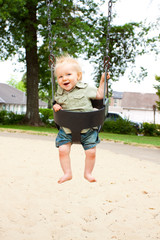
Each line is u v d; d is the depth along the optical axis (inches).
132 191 213.3
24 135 530.6
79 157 339.0
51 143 438.3
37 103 806.5
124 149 436.5
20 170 258.4
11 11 616.4
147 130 862.5
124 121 826.8
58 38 636.7
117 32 757.9
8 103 1927.9
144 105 2084.2
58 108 108.0
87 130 111.2
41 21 685.9
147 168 300.0
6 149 360.5
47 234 141.1
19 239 134.4
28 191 202.4
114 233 145.5
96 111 107.2
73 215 165.5
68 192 205.5
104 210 175.2
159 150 456.4
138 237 141.3
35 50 792.3
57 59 114.2
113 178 248.1
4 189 203.8
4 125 751.7
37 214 164.9
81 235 141.7
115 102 2753.4
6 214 162.6
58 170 265.7
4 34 732.0
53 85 119.1
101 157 349.7
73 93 113.3
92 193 205.5
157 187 227.3
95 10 740.0
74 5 719.7
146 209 179.5
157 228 153.0
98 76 788.6
